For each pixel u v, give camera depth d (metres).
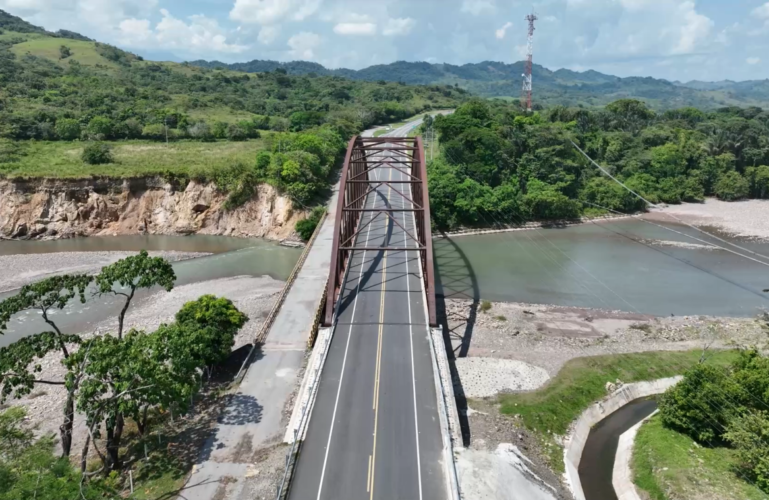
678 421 40.88
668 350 56.53
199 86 198.12
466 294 72.31
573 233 106.69
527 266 85.12
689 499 34.00
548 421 43.28
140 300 69.31
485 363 51.88
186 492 32.88
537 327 61.81
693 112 191.38
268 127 154.00
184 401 34.75
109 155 105.69
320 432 35.59
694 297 72.88
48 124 122.19
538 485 35.09
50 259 83.69
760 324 63.56
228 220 99.88
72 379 30.28
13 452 27.70
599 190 121.00
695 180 131.62
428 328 49.19
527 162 120.62
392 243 71.00
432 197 103.81
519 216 111.50
